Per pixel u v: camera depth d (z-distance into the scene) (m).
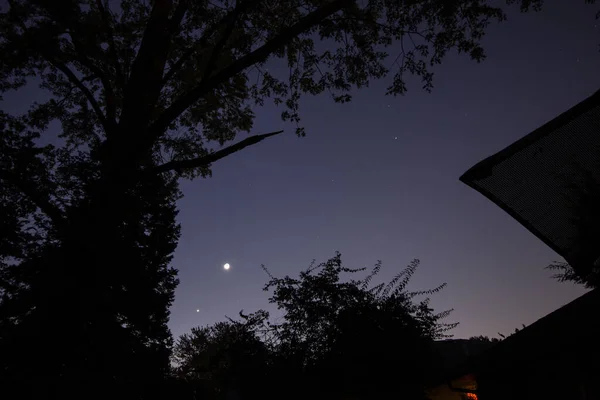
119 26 11.66
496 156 2.40
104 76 11.08
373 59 12.30
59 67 10.76
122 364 11.43
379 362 10.34
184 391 15.86
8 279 8.79
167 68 11.69
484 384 8.67
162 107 14.05
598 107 2.28
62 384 6.63
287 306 11.84
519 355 7.20
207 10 10.80
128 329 16.66
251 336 12.07
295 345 11.46
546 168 2.32
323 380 10.72
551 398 6.86
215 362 12.40
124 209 7.32
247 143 7.17
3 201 9.99
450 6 10.41
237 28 11.77
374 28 11.32
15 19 8.64
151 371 15.90
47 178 10.66
